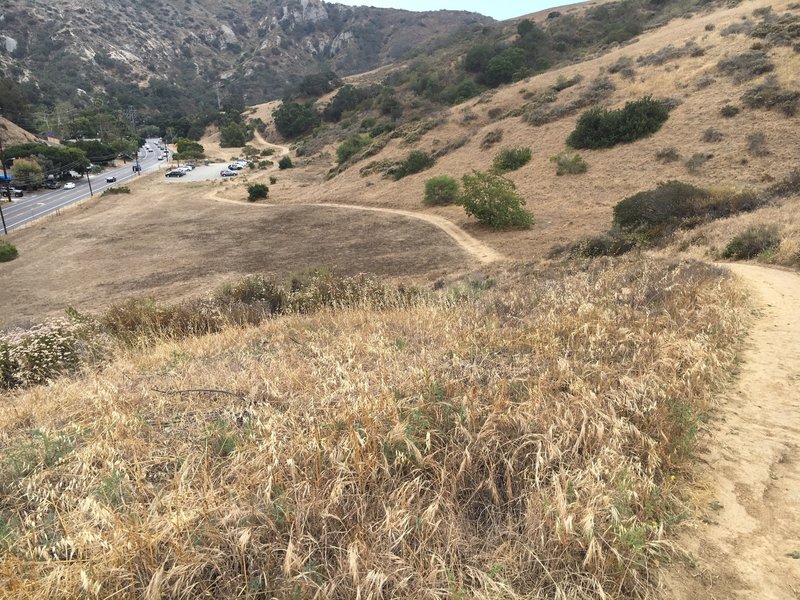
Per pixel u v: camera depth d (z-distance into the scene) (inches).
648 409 120.7
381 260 1083.9
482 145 1835.6
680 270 337.7
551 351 166.4
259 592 74.1
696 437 123.5
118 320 366.3
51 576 73.0
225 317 349.7
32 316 829.8
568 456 104.0
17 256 1339.8
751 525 96.6
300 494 90.8
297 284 567.5
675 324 197.0
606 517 87.3
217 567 77.5
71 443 126.2
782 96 1197.7
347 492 93.0
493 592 74.2
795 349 194.5
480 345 184.7
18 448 129.3
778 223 545.3
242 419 130.8
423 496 94.2
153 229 1632.6
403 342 195.8
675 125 1350.9
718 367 167.0
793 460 118.1
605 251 773.9
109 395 143.6
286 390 149.6
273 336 251.0
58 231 1644.9
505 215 1222.9
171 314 377.4
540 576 79.4
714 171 1099.9
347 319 276.5
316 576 77.4
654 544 83.4
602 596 72.5
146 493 99.0
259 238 1418.6
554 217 1221.1
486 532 90.2
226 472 104.7
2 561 77.9
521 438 107.4
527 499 91.7
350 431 103.6
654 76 1644.9
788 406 147.0
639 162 1299.2
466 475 101.9
